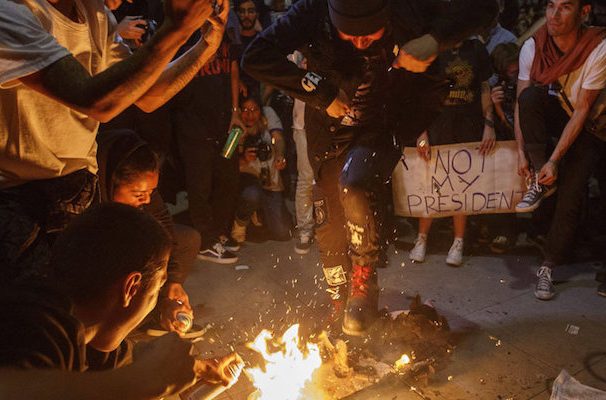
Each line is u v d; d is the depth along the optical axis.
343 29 2.51
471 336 3.57
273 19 6.19
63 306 1.32
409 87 2.84
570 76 3.91
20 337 1.17
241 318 3.87
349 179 2.79
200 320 3.84
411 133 2.99
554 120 4.17
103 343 1.59
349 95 2.83
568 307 3.88
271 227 5.04
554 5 3.81
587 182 4.22
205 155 4.62
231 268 4.58
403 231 5.11
